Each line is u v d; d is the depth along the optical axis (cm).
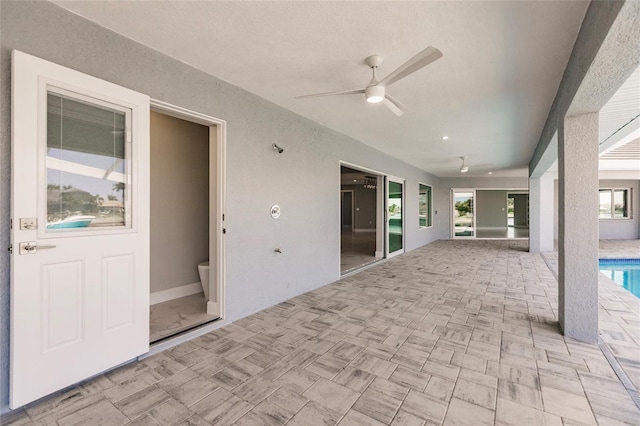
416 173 843
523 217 1786
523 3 180
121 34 220
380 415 173
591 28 178
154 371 219
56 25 190
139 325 230
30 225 175
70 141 196
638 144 617
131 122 224
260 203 341
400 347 256
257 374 215
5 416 171
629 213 1033
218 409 179
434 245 917
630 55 170
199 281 423
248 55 247
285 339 271
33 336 176
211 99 284
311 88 313
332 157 466
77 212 200
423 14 192
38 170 179
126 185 224
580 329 268
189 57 252
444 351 248
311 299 387
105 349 210
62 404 182
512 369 221
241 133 315
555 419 168
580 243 269
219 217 302
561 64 252
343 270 539
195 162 424
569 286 272
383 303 372
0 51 169
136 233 228
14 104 169
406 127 448
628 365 225
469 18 195
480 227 1576
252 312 333
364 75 282
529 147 579
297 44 229
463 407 179
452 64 254
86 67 203
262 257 346
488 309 349
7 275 173
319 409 179
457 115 388
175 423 168
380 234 677
